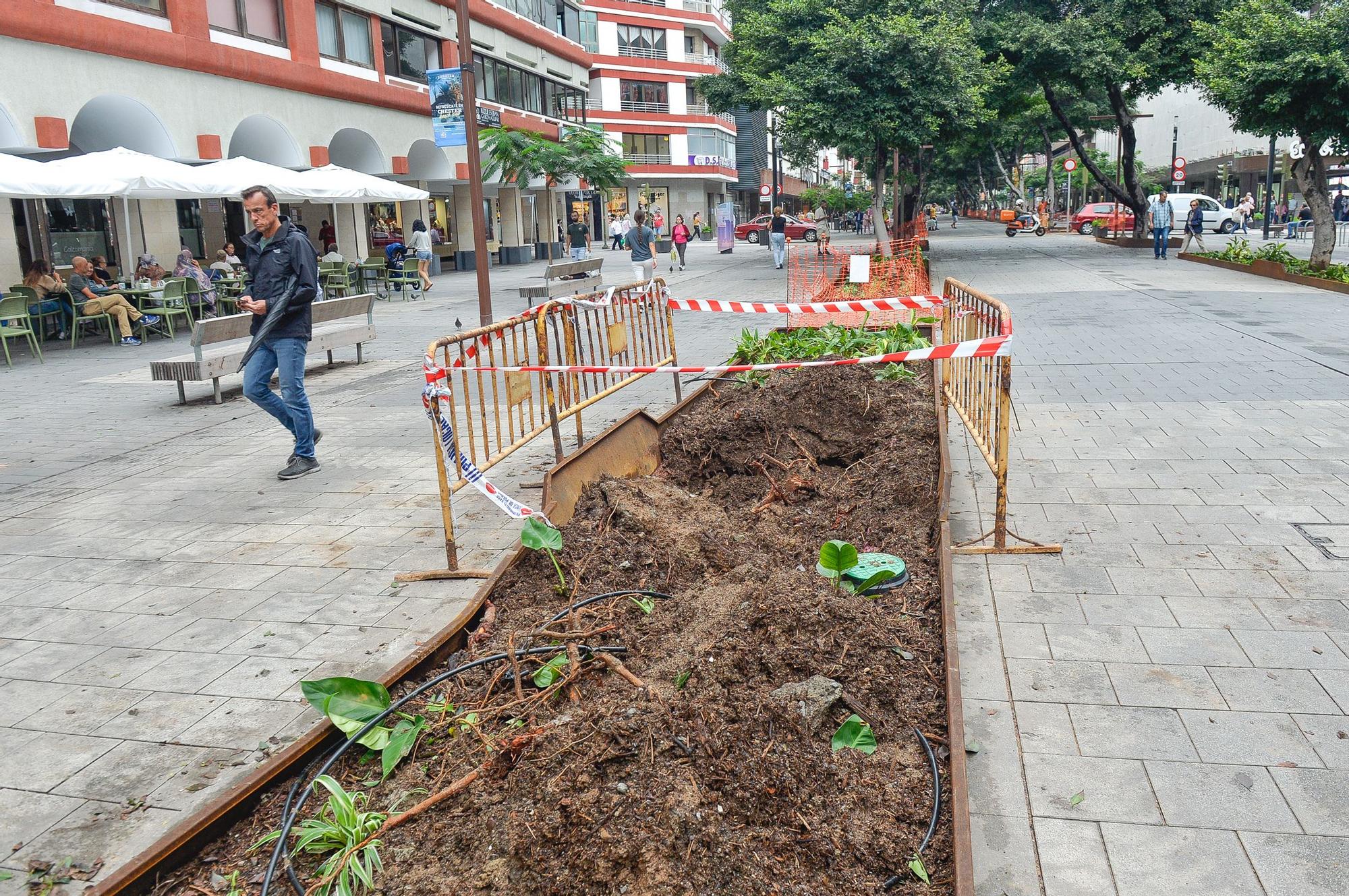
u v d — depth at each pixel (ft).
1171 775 10.32
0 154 44.06
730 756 9.31
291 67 74.43
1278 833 9.34
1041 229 144.97
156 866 8.68
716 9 226.58
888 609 13.82
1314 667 12.42
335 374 38.32
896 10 70.38
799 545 16.61
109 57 57.52
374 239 100.37
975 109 71.51
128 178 46.26
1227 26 62.95
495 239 125.49
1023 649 13.21
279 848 8.79
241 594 16.24
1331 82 56.70
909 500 17.98
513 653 11.99
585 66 148.46
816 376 22.22
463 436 26.55
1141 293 56.85
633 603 13.88
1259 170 159.02
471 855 8.62
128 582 16.98
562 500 17.17
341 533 19.16
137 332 53.26
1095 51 83.92
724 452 20.90
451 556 16.63
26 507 21.75
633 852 8.05
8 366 43.01
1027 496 19.61
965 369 21.99
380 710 10.98
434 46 101.86
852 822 9.11
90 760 11.38
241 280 60.23
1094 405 27.35
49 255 59.67
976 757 10.75
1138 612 14.20
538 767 9.14
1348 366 31.53
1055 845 9.31
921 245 87.71
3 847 9.85
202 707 12.54
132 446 27.43
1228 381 29.86
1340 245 97.60
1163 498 19.17
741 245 164.35
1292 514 17.92
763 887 8.08
